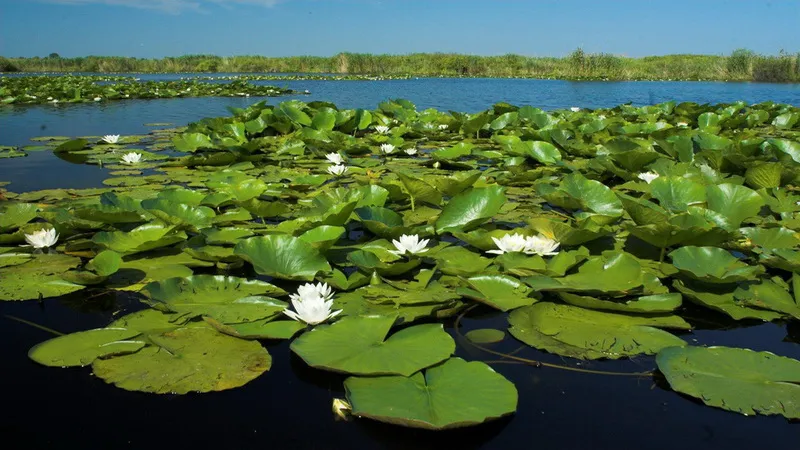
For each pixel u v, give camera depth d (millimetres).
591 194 3803
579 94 20203
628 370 1971
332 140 7266
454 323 2357
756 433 1635
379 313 2291
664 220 3035
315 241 2906
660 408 1754
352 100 16422
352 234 3477
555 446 1582
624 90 23062
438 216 3441
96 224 3357
